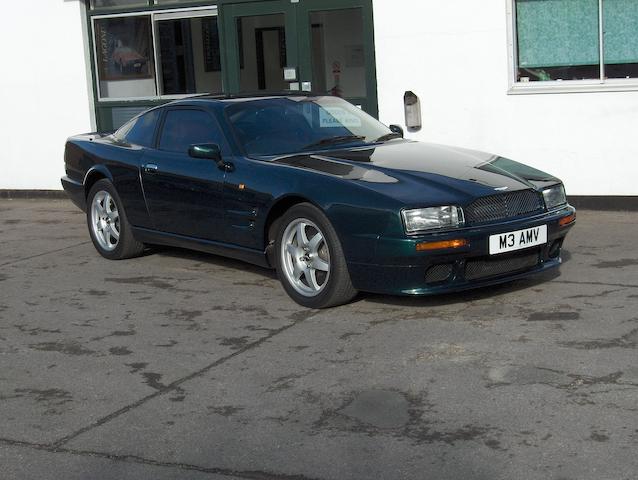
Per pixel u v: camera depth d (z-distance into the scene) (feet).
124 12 38.68
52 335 19.63
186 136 23.93
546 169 31.58
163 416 14.80
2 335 19.80
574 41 31.07
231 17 36.65
